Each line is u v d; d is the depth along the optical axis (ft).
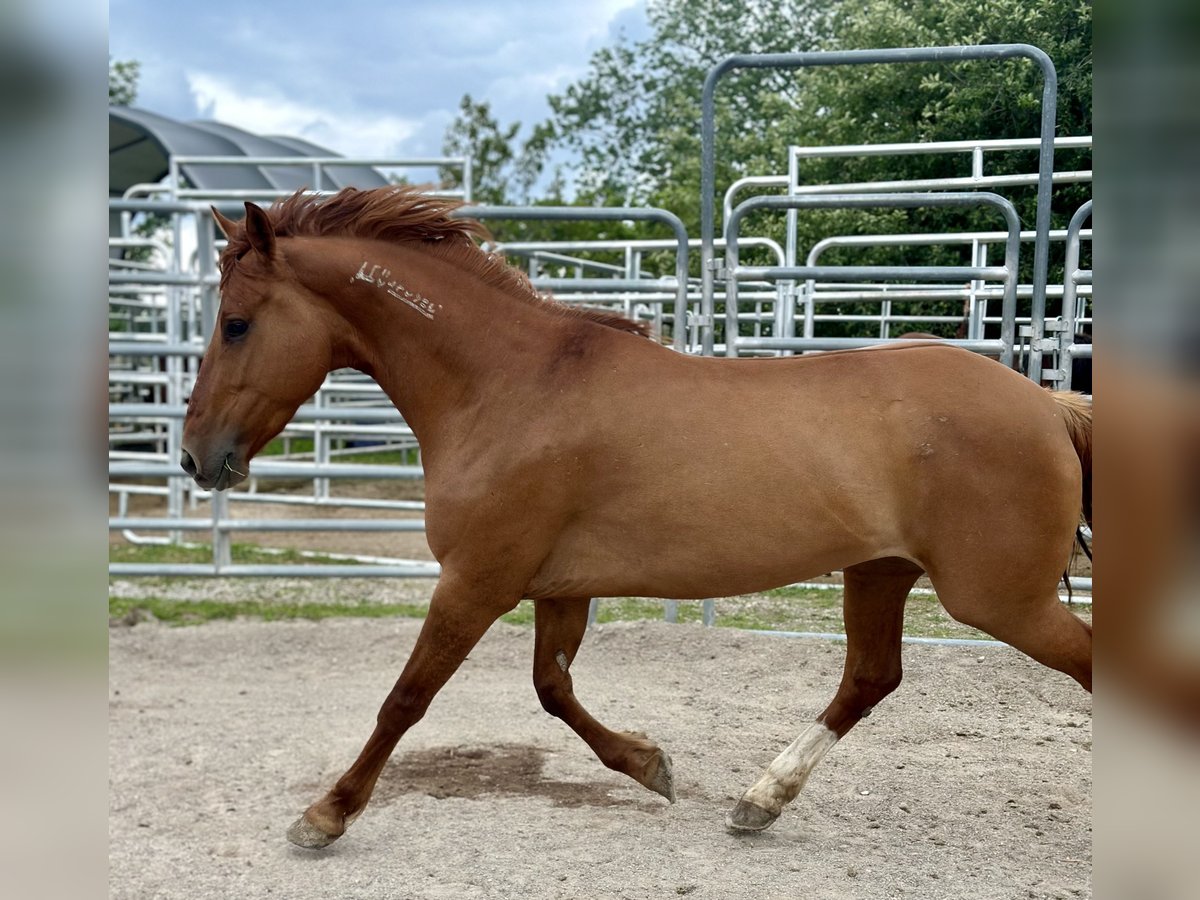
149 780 12.16
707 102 15.83
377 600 22.33
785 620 19.31
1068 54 19.58
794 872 8.99
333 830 9.70
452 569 9.52
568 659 10.41
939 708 14.11
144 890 9.04
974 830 10.06
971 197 15.01
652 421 9.13
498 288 10.12
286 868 9.45
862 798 11.01
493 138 81.97
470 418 9.66
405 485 42.78
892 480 8.88
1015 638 8.97
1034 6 20.02
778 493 8.89
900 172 24.84
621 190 91.25
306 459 39.88
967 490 8.73
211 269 21.33
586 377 9.43
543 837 9.97
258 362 9.79
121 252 37.06
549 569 9.57
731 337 16.44
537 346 9.73
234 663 17.67
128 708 15.17
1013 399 8.93
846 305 33.63
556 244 24.73
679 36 82.84
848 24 30.53
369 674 16.89
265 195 27.40
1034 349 15.02
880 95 24.85
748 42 81.20
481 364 9.72
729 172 60.03
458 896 8.64
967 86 21.59
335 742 13.39
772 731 13.48
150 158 48.91
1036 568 8.74
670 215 16.92
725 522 8.97
